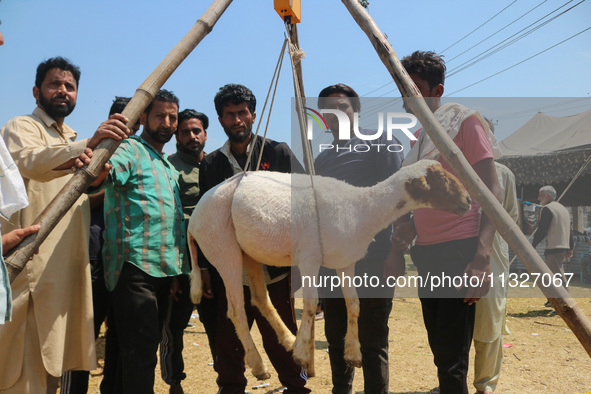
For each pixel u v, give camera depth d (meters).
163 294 3.31
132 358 2.87
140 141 3.22
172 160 4.48
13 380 2.74
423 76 2.80
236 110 3.30
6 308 2.01
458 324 2.57
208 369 4.44
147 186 3.09
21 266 2.18
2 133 2.89
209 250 2.68
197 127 4.43
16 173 2.09
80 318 2.98
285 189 2.49
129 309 2.92
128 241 2.97
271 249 2.44
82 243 3.01
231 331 3.18
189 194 4.27
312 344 2.49
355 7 2.44
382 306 2.87
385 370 2.88
